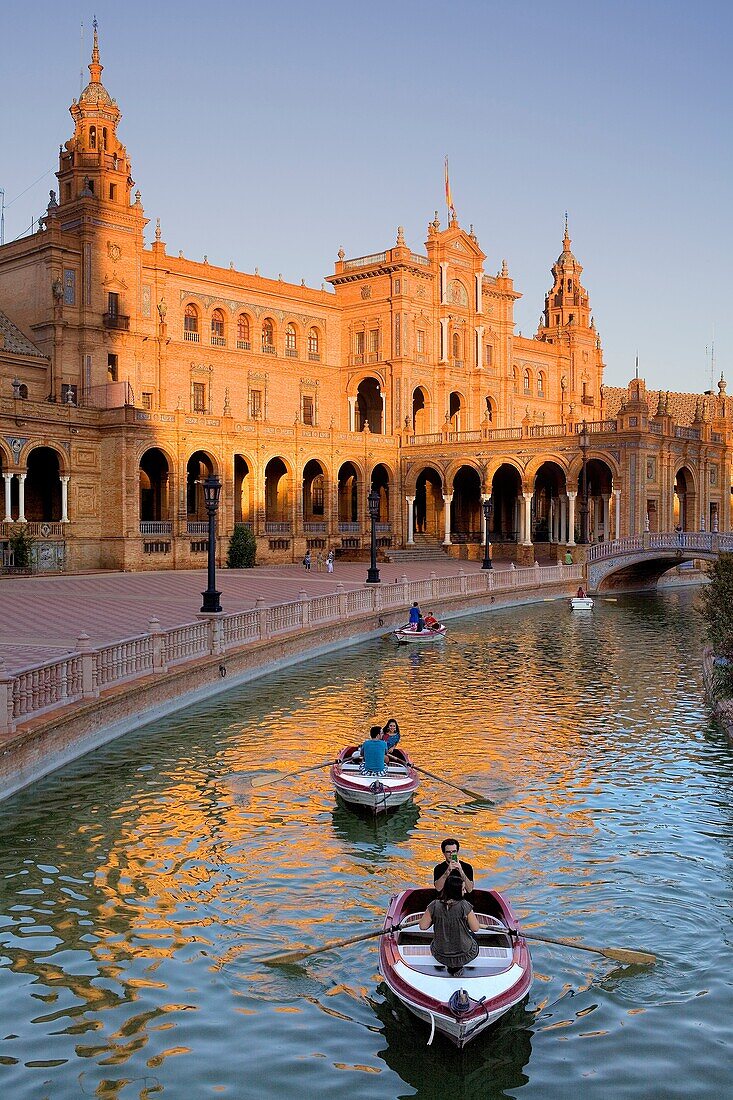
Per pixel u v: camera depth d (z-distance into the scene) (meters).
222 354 81.75
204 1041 11.22
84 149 70.56
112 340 71.25
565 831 18.19
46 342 68.44
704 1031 11.64
